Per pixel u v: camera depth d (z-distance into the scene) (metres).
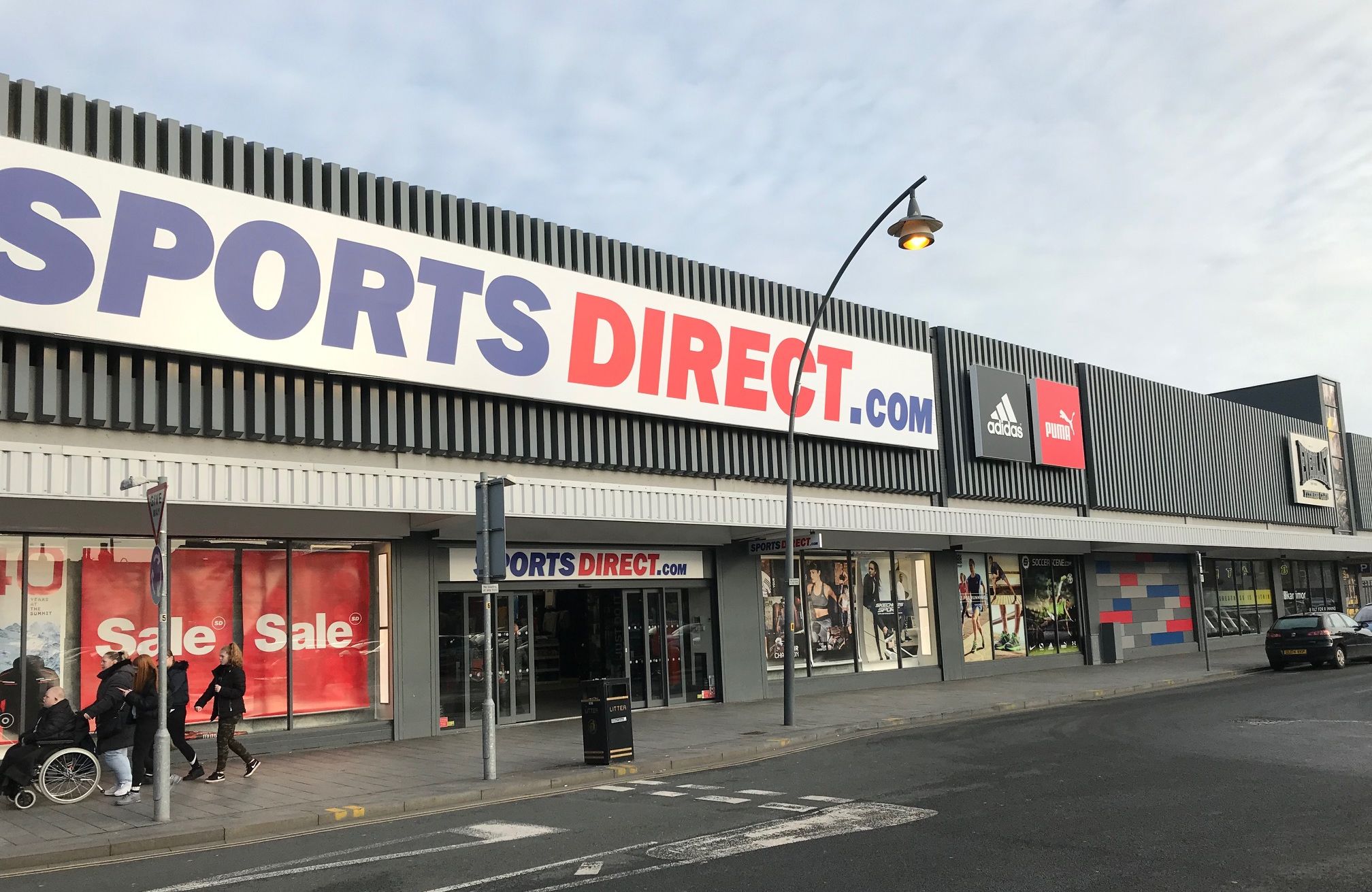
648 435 19.47
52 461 12.00
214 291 13.73
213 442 14.09
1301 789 10.33
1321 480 43.75
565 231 18.50
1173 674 27.20
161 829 9.86
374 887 7.62
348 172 15.68
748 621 22.36
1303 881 6.95
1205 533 33.06
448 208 16.84
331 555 16.56
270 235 14.35
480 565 12.95
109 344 13.04
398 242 15.78
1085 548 30.84
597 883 7.46
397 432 15.91
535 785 12.24
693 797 11.11
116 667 11.59
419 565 17.39
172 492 12.91
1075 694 22.23
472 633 18.42
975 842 8.34
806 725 17.52
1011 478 28.08
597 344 18.42
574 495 17.25
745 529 21.05
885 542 24.92
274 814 10.45
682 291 20.45
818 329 23.17
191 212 13.59
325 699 16.19
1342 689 21.31
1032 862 7.65
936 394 26.52
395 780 12.55
